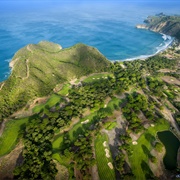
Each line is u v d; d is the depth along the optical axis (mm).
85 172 100750
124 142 118750
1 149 115875
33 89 165375
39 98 160375
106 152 112125
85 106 147750
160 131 128000
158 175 100875
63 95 165375
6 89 162625
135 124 128000
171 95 167375
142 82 183875
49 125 126062
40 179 95938
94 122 134375
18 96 157625
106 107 148750
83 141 115875
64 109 142250
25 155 108125
